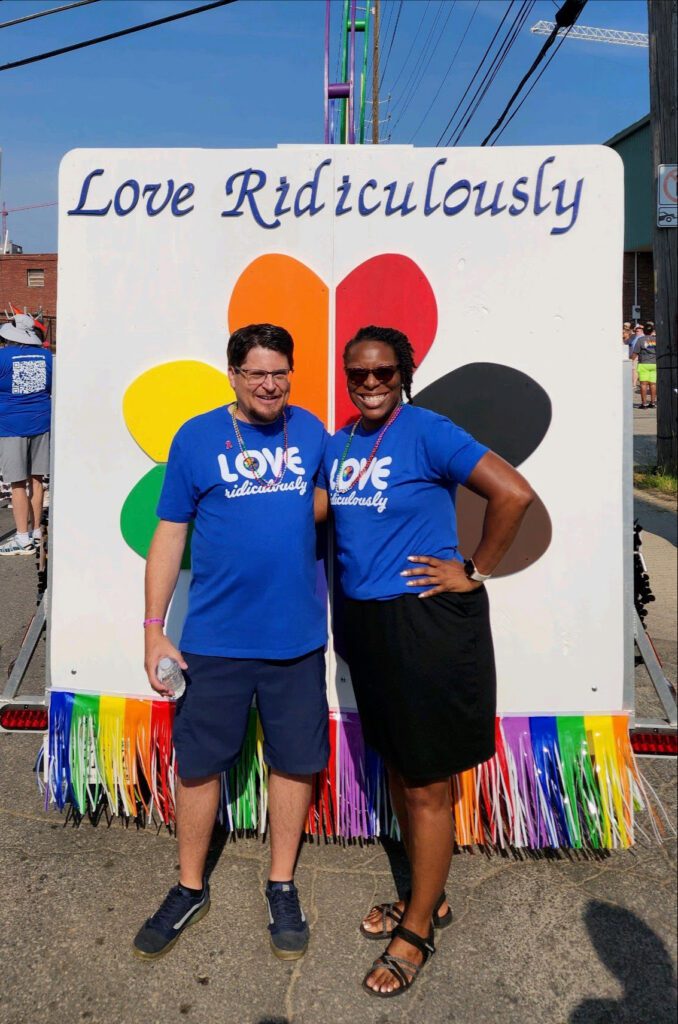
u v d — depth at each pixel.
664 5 7.64
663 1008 2.04
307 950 2.23
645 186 19.62
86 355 2.51
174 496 2.19
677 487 7.82
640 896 2.44
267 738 2.28
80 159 2.44
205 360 2.47
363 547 2.03
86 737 2.62
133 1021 2.01
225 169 2.41
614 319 2.38
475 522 2.48
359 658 2.08
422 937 2.15
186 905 2.26
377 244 2.41
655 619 4.67
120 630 2.59
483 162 2.37
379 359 1.99
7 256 32.28
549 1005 2.05
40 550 2.99
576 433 2.42
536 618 2.48
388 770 2.32
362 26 7.54
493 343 2.41
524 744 2.50
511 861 2.61
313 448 2.20
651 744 2.54
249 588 2.15
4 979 2.12
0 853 2.63
